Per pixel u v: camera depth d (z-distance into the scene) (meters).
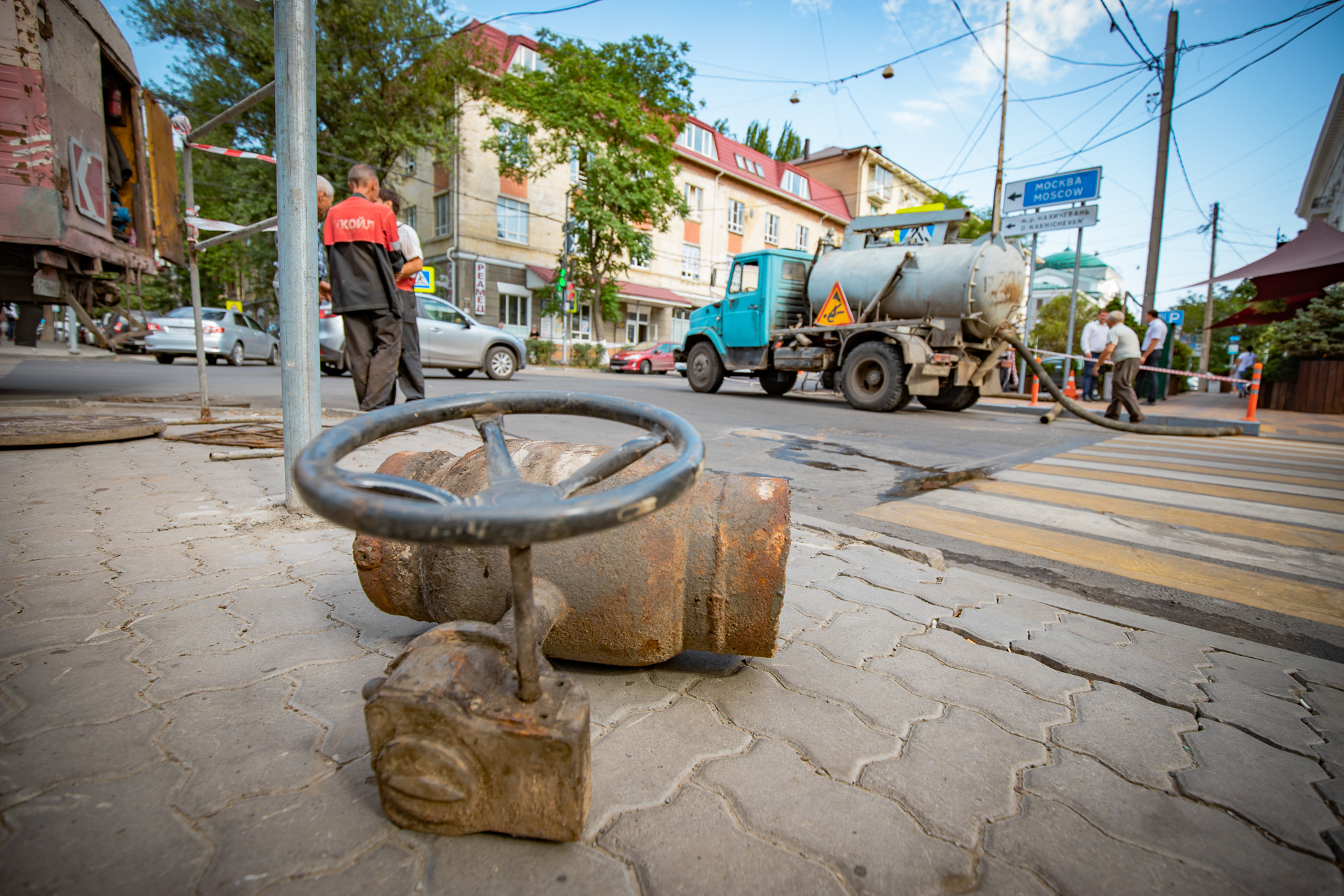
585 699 1.10
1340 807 1.28
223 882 0.99
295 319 2.75
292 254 2.73
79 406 5.92
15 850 1.03
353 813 1.16
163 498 3.07
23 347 15.91
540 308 27.47
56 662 1.62
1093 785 1.32
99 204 5.31
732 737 1.44
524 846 1.10
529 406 1.34
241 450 4.13
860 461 5.31
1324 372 12.33
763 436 6.44
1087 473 5.05
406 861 1.06
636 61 23.94
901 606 2.23
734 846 1.12
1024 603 2.31
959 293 9.07
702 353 12.30
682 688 1.65
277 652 1.72
